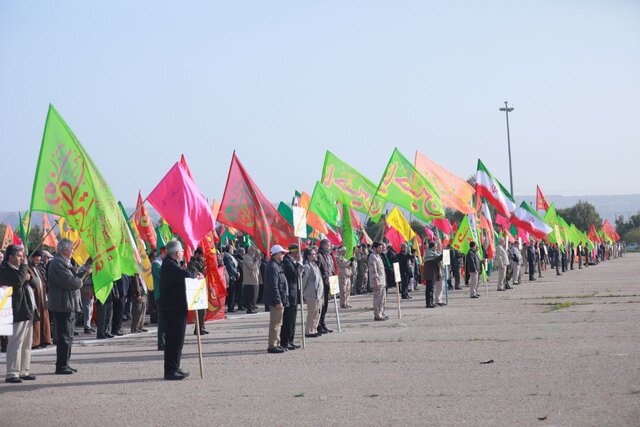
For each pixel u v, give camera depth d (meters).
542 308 24.12
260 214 19.23
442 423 9.00
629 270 53.62
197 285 13.23
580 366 12.46
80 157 15.38
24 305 13.40
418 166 32.41
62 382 13.33
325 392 11.32
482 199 39.06
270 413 10.02
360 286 37.50
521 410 9.51
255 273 28.36
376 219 29.25
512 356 13.92
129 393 12.00
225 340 19.17
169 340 13.30
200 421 9.73
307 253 19.16
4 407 11.16
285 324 16.70
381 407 10.06
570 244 61.72
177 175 15.67
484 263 35.41
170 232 30.56
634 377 11.28
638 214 176.88
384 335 18.47
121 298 21.52
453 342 16.41
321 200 26.31
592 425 8.61
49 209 15.29
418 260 40.44
